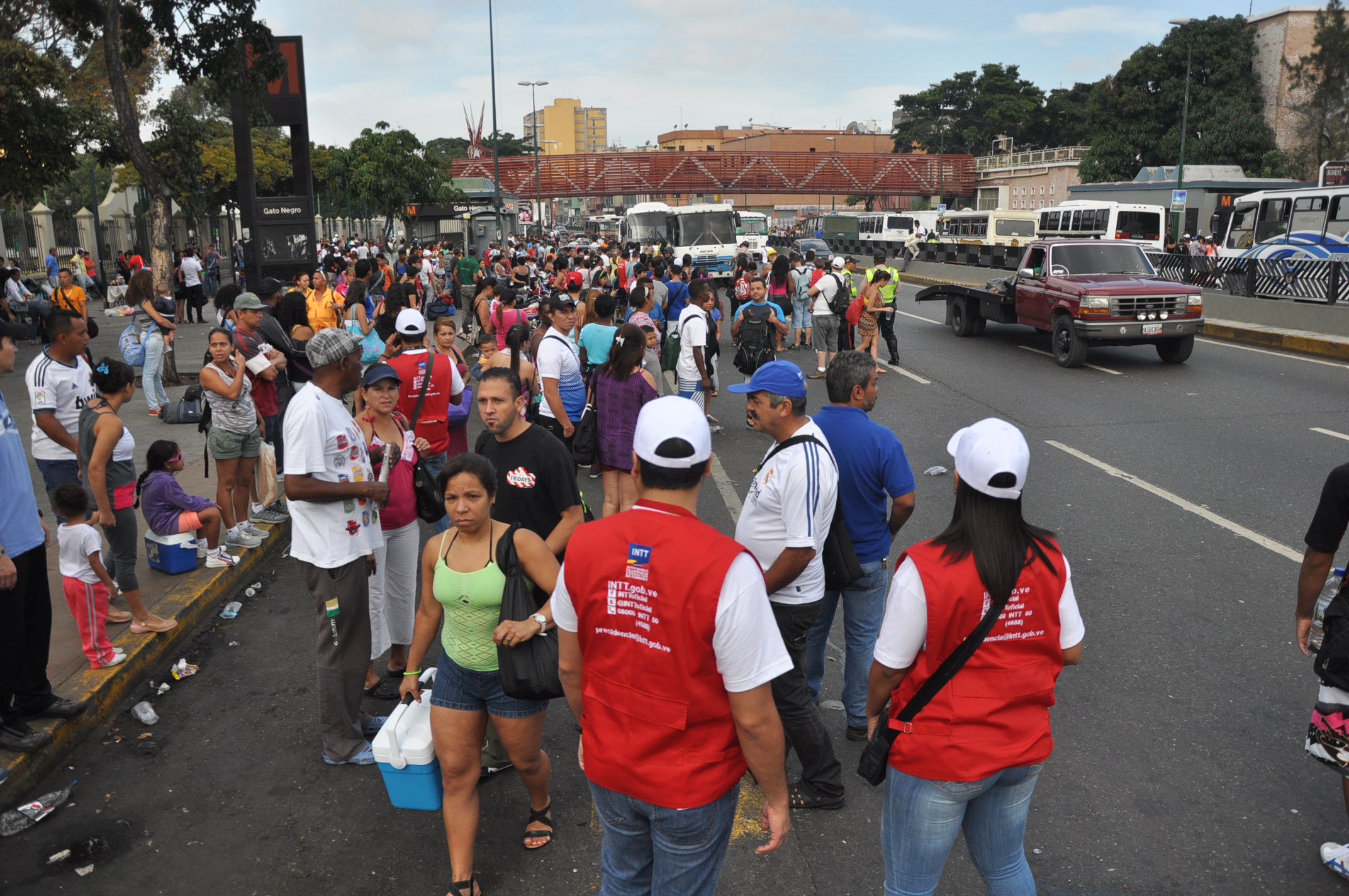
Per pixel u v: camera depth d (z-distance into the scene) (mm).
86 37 13953
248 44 15133
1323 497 3342
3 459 4055
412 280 20094
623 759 2396
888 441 4008
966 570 2396
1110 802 3936
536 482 4133
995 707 2451
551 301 7246
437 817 3939
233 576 6465
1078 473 8945
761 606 2309
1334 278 16859
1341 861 3443
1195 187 33812
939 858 2580
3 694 4211
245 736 4582
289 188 46438
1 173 18797
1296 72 48969
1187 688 4867
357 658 4262
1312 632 3490
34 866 3613
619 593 2348
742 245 29906
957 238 41469
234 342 7684
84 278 26250
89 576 4809
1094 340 14727
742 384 3604
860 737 4398
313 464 3961
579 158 73625
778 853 3658
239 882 3523
